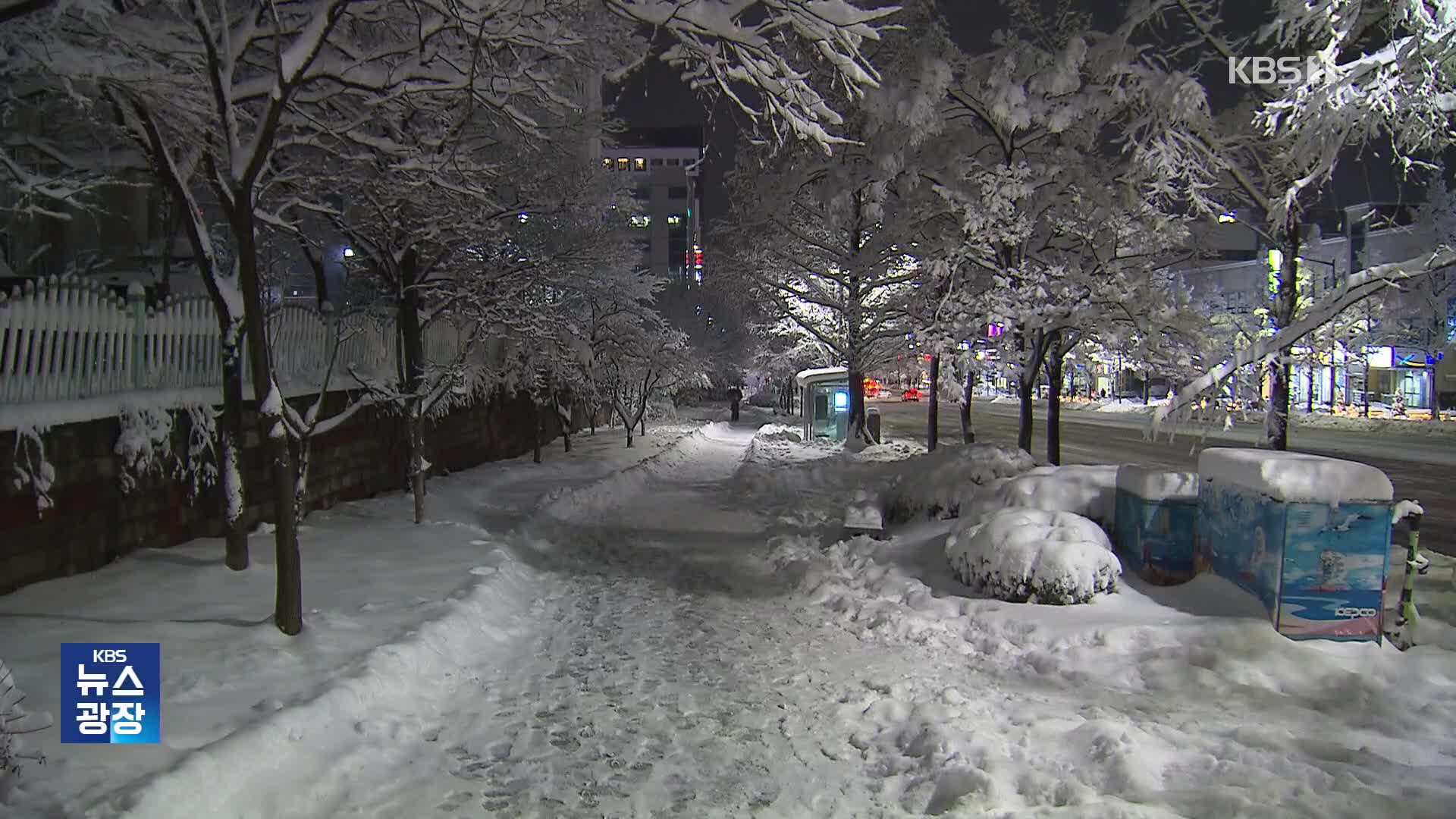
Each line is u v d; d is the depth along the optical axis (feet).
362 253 43.86
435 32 25.03
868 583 31.71
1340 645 22.82
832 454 84.58
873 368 88.58
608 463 75.15
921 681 21.79
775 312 91.86
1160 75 44.42
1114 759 15.96
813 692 21.39
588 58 33.91
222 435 28.73
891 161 54.39
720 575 36.19
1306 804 14.14
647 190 363.76
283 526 22.02
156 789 13.04
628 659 24.27
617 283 74.43
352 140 28.76
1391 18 33.32
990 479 39.06
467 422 65.82
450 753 17.46
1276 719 18.85
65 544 26.17
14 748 14.20
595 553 40.60
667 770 16.83
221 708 16.88
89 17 21.85
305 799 14.75
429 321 48.49
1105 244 50.62
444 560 32.40
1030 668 22.75
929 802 15.34
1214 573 26.89
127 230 51.98
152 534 30.30
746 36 22.82
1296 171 38.86
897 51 62.28
